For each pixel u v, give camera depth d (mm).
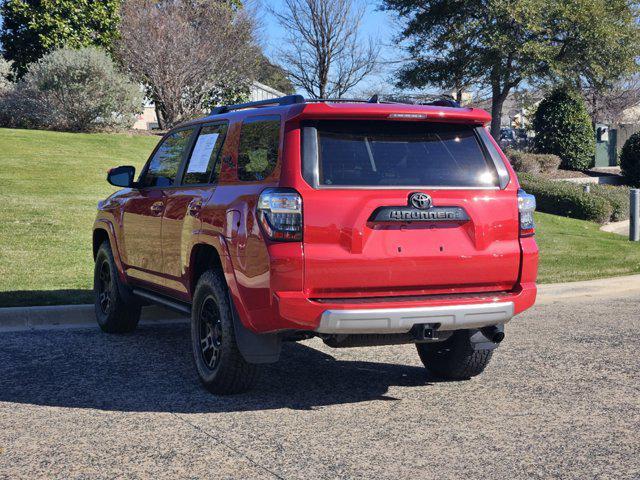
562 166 30547
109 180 6793
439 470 4031
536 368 6309
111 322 7445
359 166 4906
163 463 4117
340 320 4680
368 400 5367
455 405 5250
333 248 4742
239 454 4262
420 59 32062
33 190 15500
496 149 5309
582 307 9242
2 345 6961
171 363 6395
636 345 7168
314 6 38656
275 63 40406
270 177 4906
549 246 13883
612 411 5109
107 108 24438
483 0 29516
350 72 40281
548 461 4172
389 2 31625
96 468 4047
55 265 9969
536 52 28047
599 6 28031
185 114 29172
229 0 32469
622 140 36688
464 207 5023
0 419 4859
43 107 23938
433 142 5156
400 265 4848
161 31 28234
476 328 5398
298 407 5180
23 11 26359
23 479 3896
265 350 5043
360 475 3955
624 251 13531
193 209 5707
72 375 5969
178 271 6023
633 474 3992
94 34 27594
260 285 4793
